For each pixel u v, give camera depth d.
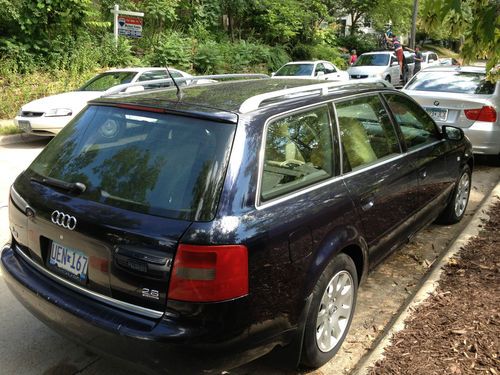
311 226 2.96
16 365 3.31
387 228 3.89
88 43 16.20
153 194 2.71
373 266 3.84
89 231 2.72
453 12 4.61
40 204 3.01
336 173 3.38
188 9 22.25
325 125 3.39
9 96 12.65
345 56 30.00
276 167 2.92
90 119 3.31
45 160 3.33
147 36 19.91
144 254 2.53
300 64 18.05
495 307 3.74
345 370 3.31
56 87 13.71
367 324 3.87
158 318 2.52
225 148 2.73
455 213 5.81
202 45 20.48
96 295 2.75
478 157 9.29
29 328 3.73
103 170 2.96
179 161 2.77
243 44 22.12
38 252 3.08
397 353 3.23
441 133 5.18
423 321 3.59
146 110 3.07
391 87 4.51
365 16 37.41
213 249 2.47
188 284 2.46
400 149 4.25
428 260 5.02
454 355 3.19
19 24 14.76
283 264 2.76
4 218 5.84
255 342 2.66
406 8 35.31
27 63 14.53
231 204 2.61
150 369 2.54
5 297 4.14
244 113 2.89
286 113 3.09
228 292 2.50
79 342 2.77
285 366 3.12
